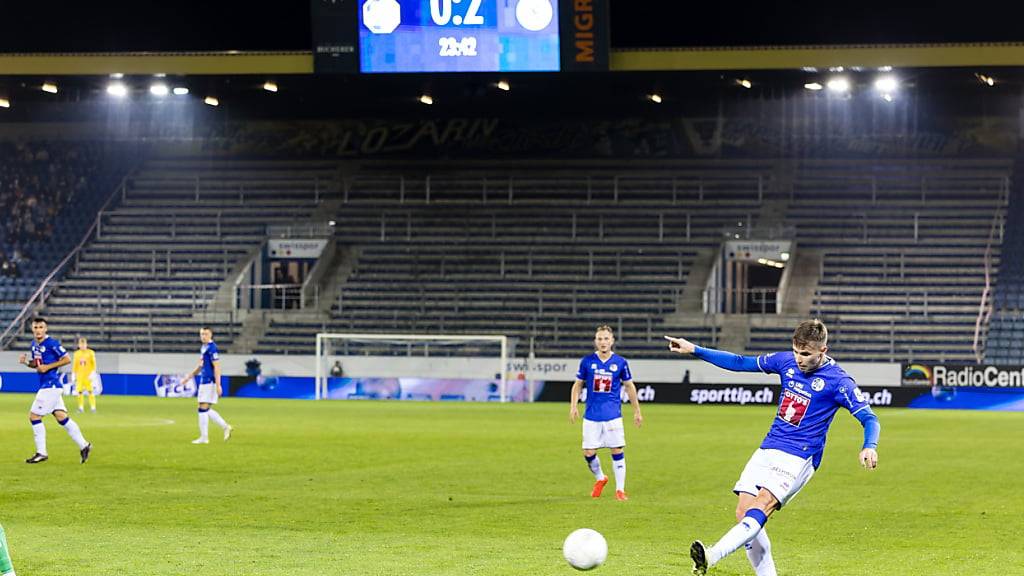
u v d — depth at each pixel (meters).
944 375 53.97
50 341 25.14
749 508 11.34
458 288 64.94
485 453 28.75
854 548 15.26
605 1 51.88
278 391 58.91
